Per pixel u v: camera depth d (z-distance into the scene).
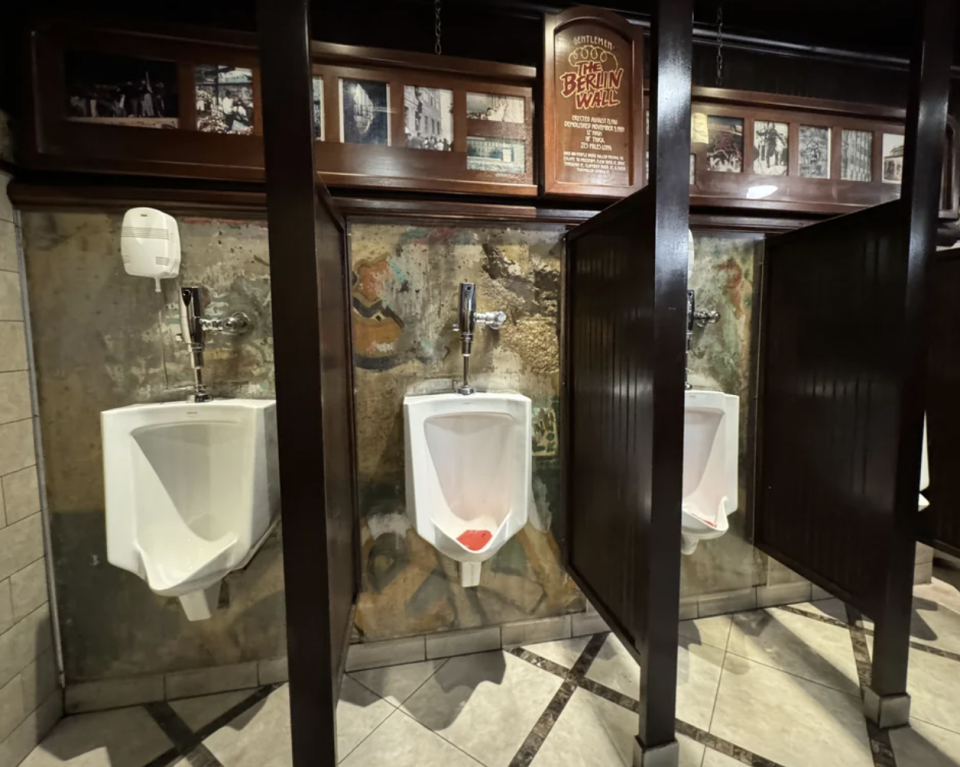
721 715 1.33
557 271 1.57
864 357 1.32
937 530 1.76
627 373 1.18
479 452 1.54
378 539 1.52
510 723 1.32
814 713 1.34
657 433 1.06
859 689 1.43
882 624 1.27
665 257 1.03
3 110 1.17
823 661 1.55
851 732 1.27
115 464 1.16
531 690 1.44
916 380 1.21
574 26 1.47
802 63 1.78
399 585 1.54
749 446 1.78
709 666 1.53
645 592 1.11
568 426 1.58
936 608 1.82
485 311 1.53
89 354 1.31
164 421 1.23
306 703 0.94
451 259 1.49
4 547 1.16
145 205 1.28
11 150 1.20
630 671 1.52
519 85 1.47
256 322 1.39
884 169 1.75
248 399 1.37
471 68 1.41
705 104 1.61
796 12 1.61
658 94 0.99
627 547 1.21
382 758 1.22
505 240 1.52
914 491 1.24
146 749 1.25
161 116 1.28
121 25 1.22
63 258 1.27
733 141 1.64
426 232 1.47
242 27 1.39
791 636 1.68
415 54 1.37
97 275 1.29
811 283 1.50
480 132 1.45
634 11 1.59
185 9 1.36
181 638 1.42
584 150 1.49
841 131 1.71
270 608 1.46
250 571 1.44
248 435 1.22
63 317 1.28
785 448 1.64
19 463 1.22
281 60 0.82
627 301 1.17
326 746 0.95
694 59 1.69
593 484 1.42
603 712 1.36
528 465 1.41
